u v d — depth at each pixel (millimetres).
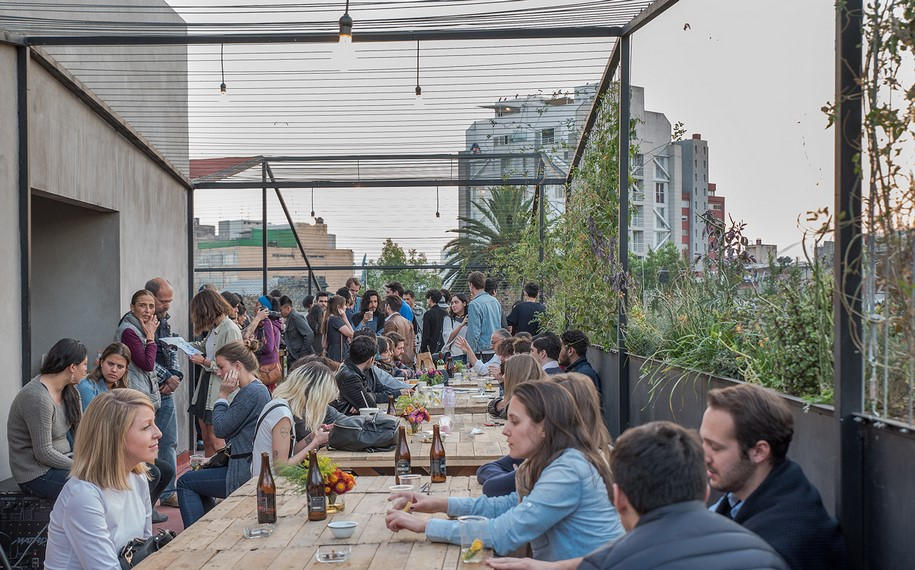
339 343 11750
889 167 3273
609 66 8422
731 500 3045
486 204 15781
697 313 5801
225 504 3986
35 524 5398
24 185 6547
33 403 5391
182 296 11086
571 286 10234
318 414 5289
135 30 7457
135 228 9234
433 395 7336
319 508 3645
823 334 3801
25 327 6594
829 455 3562
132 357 6953
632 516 2053
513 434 3189
